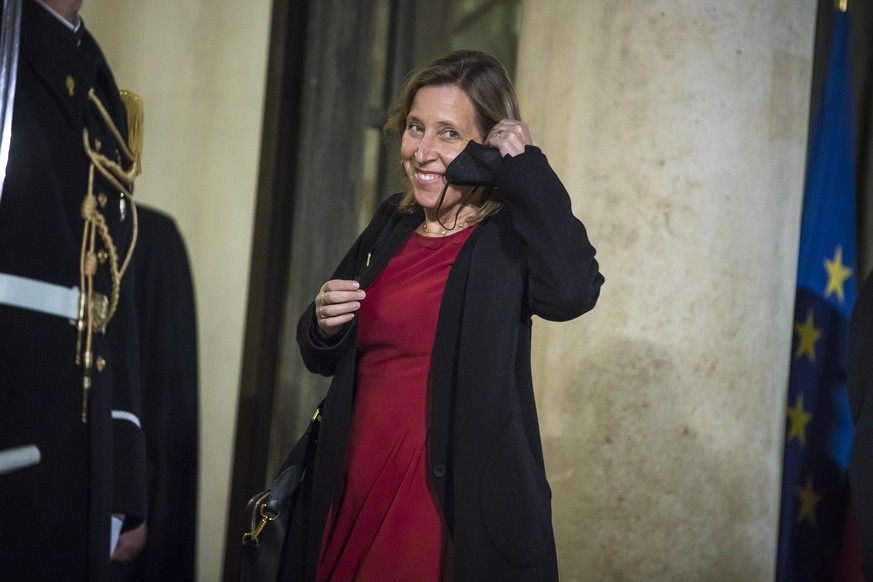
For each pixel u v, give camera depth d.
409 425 4.96
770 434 7.35
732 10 7.29
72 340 4.80
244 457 8.59
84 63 5.01
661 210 7.02
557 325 7.03
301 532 5.12
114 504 5.07
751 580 7.19
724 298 7.13
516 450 4.75
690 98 7.12
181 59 7.81
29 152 4.72
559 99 7.22
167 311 6.26
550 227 4.73
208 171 7.92
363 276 5.29
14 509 4.55
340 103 8.95
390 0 9.73
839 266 8.70
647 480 6.89
